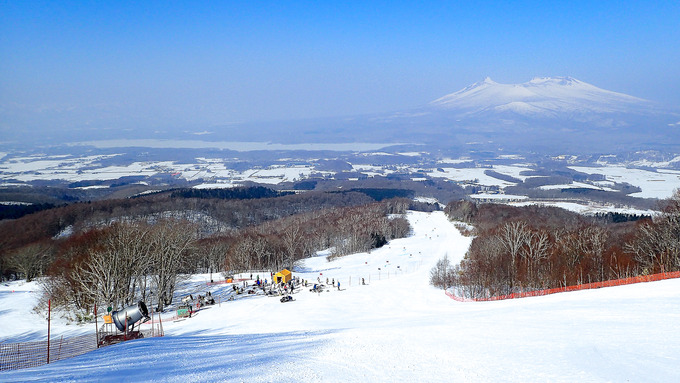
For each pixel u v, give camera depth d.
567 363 21.17
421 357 24.02
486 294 81.12
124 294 67.56
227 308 68.94
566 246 96.88
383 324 43.12
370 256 155.88
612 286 55.62
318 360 24.17
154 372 22.27
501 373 20.36
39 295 79.62
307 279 104.75
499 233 124.56
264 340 33.50
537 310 40.56
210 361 25.08
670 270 75.00
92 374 21.95
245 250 126.94
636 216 191.38
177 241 84.00
